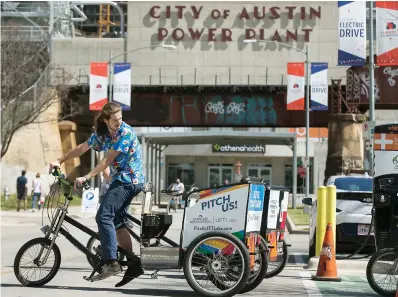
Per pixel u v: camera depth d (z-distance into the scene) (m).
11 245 21.38
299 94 44.34
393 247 12.67
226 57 66.12
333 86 61.66
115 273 10.85
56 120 63.38
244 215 10.70
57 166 11.23
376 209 12.80
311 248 17.28
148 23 66.56
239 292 11.55
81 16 87.00
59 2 75.94
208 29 66.12
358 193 17.56
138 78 66.56
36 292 11.17
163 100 63.19
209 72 66.06
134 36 66.75
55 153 65.50
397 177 12.67
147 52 66.62
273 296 11.41
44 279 11.68
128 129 10.85
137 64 66.56
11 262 16.27
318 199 16.34
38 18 76.81
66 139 67.69
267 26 65.81
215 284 10.72
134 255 11.06
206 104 62.94
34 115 59.91
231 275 10.64
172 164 88.19
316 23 65.56
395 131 12.74
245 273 10.50
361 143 61.56
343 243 17.64
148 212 11.27
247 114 62.75
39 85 63.09
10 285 11.91
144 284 12.56
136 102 63.25
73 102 66.56
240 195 10.74
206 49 66.06
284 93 62.41
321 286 12.78
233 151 85.81
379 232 12.79
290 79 44.44
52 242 11.48
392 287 11.45
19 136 63.44
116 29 103.88
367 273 11.53
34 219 36.41
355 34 26.14
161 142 66.81
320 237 16.27
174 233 28.20
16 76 57.53
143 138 62.50
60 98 63.66
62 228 11.48
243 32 66.06
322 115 63.34
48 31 70.38
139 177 10.93
